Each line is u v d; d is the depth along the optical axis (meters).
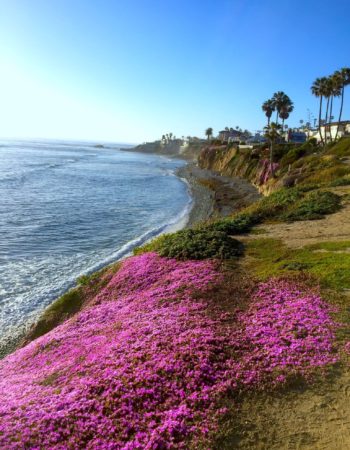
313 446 7.24
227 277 16.88
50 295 25.00
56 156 184.00
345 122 108.50
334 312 12.34
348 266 16.06
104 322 15.18
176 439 7.65
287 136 137.00
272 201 37.56
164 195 75.94
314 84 96.62
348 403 8.31
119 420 8.21
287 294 14.16
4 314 22.27
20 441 7.69
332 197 33.41
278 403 8.50
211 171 131.00
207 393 8.87
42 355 13.77
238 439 7.56
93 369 10.54
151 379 9.43
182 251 21.06
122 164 165.38
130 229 45.00
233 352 10.52
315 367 9.55
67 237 40.00
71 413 8.48
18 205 54.91
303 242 22.12
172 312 13.77
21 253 33.81
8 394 10.52
